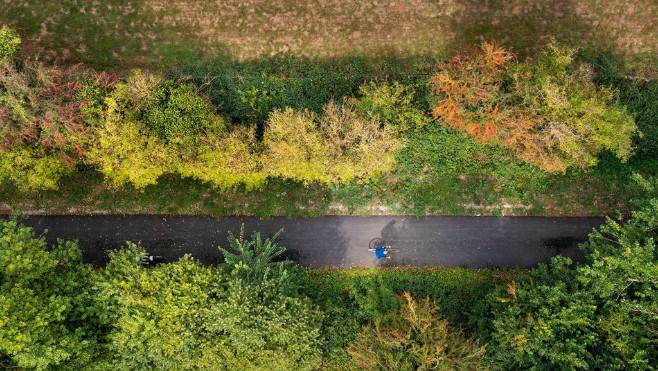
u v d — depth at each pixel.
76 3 30.95
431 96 28.78
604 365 23.05
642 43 31.05
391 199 30.80
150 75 28.81
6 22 30.75
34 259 24.44
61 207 30.67
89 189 30.62
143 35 31.03
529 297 25.48
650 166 30.67
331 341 28.91
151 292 24.95
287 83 30.67
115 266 25.92
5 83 24.75
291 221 31.00
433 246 30.95
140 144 26.16
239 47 31.12
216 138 27.22
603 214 30.98
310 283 30.58
